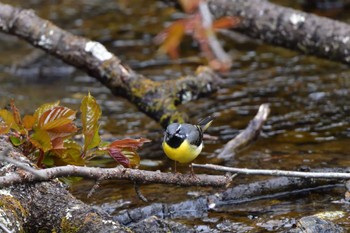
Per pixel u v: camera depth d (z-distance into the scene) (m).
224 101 14.41
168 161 11.27
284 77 15.55
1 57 17.75
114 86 12.02
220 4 13.47
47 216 7.62
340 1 19.11
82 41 12.06
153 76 15.96
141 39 18.38
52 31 12.16
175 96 11.91
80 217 7.51
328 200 9.34
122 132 12.87
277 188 9.65
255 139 11.75
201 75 12.16
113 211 9.27
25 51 18.02
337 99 13.98
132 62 16.94
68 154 8.71
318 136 11.98
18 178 7.58
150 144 12.19
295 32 12.90
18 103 14.89
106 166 11.03
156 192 9.84
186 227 8.16
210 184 8.34
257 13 13.23
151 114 11.92
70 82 16.42
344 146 11.34
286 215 8.95
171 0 14.23
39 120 8.38
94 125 8.71
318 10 18.98
